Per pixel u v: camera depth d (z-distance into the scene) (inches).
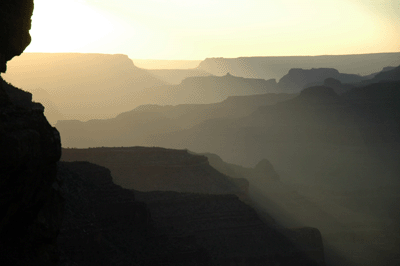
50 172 776.9
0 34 737.6
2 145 590.6
